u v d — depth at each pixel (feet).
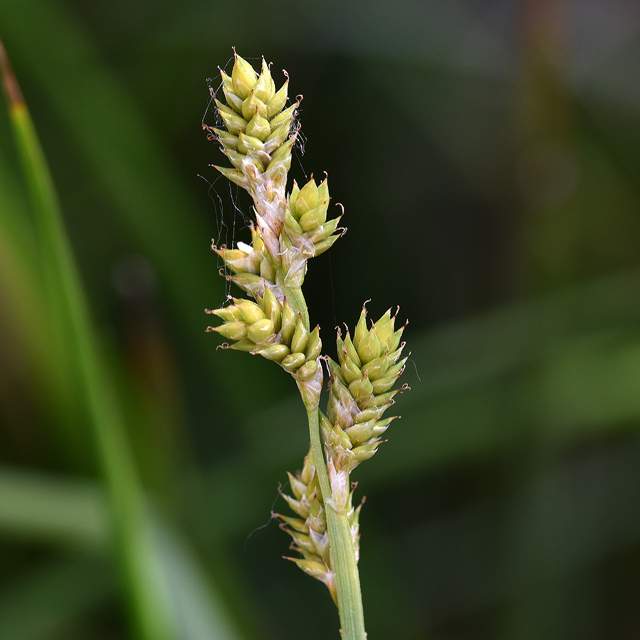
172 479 1.16
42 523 1.12
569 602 1.40
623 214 1.62
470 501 1.59
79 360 0.93
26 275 1.28
